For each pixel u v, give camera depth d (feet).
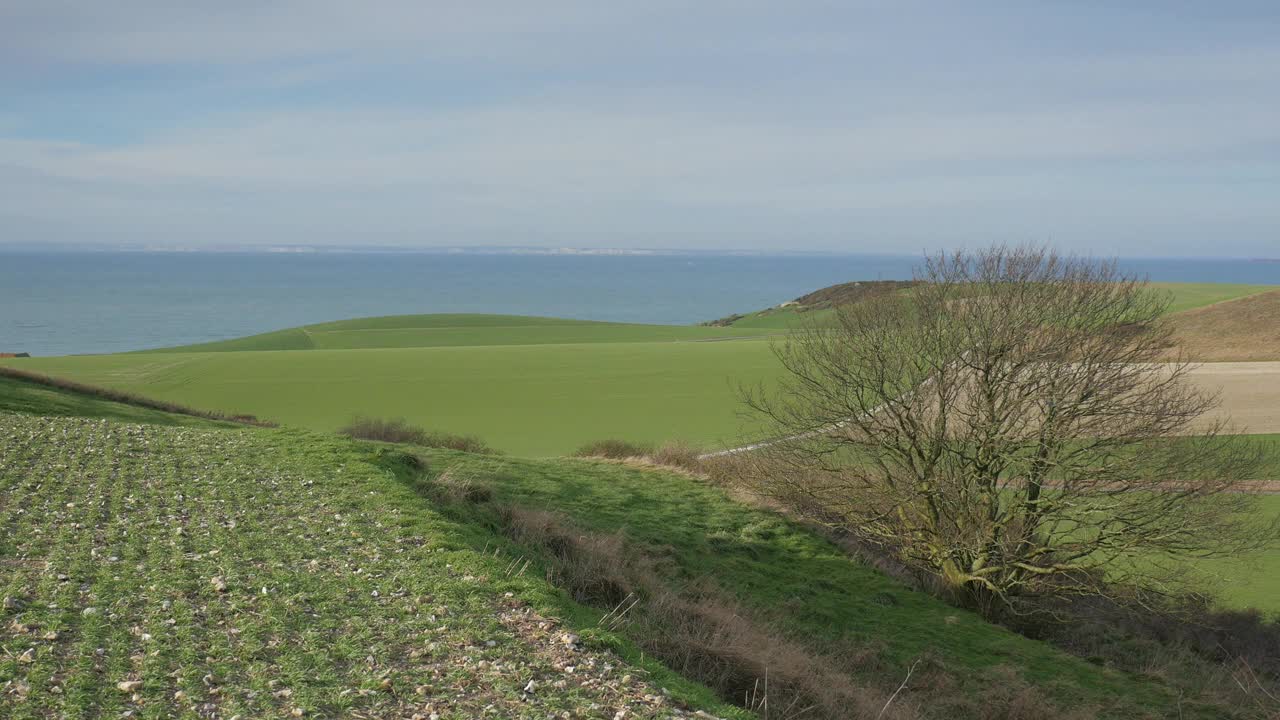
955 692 56.75
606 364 255.09
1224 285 440.04
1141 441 75.25
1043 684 61.93
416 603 37.60
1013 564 76.43
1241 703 64.80
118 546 42.52
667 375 234.79
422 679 30.55
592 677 32.14
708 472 101.50
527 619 37.01
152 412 113.39
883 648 62.69
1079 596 87.10
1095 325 80.02
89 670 28.91
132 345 585.63
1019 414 77.77
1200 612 85.35
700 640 41.39
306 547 44.24
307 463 63.10
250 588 37.86
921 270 90.33
